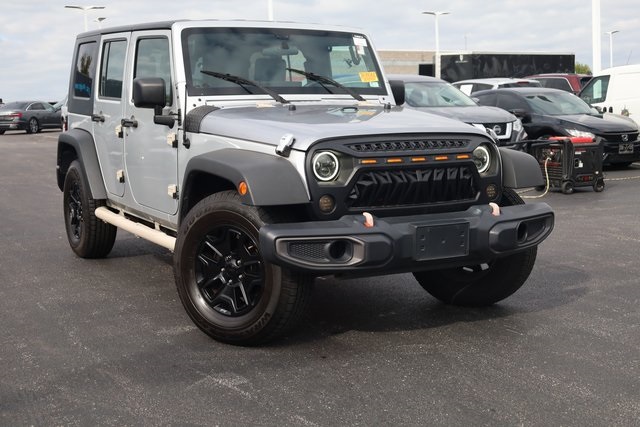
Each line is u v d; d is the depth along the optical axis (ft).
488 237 16.10
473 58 107.65
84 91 24.85
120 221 22.11
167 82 19.35
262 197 14.85
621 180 46.01
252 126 16.47
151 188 20.30
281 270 15.28
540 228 17.15
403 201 15.97
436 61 111.14
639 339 16.74
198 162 16.79
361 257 14.89
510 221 16.34
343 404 13.41
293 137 15.42
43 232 31.04
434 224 15.55
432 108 46.09
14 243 28.60
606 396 13.65
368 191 15.57
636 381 14.34
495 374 14.74
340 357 15.80
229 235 16.35
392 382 14.39
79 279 22.82
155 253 26.43
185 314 19.06
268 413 13.07
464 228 15.88
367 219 15.16
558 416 12.84
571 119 48.80
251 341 16.26
